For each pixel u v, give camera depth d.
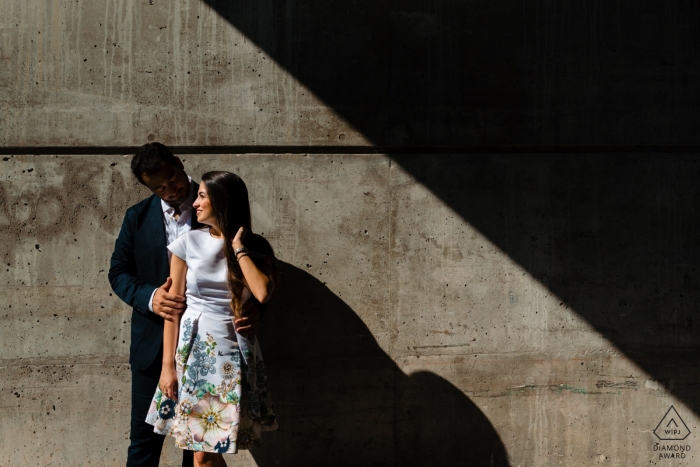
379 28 3.42
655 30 3.57
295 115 3.40
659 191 3.60
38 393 3.37
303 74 3.39
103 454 3.41
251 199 3.40
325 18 3.39
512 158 3.53
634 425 3.63
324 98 3.41
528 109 3.52
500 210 3.53
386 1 3.42
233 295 2.60
